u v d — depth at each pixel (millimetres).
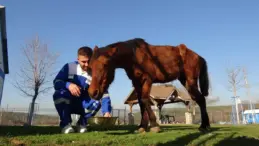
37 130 6578
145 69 5633
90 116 6004
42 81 26094
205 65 6977
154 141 3807
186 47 6594
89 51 5676
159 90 29641
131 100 31375
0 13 13320
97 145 3387
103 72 4809
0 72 12156
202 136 4625
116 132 5594
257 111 33406
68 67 5766
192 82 6555
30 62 28500
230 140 4250
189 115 29344
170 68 6090
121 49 5320
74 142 3648
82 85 5766
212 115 38906
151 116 5586
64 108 5652
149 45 6039
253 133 5996
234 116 33531
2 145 3238
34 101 25609
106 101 6062
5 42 14648
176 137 4348
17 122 30406
